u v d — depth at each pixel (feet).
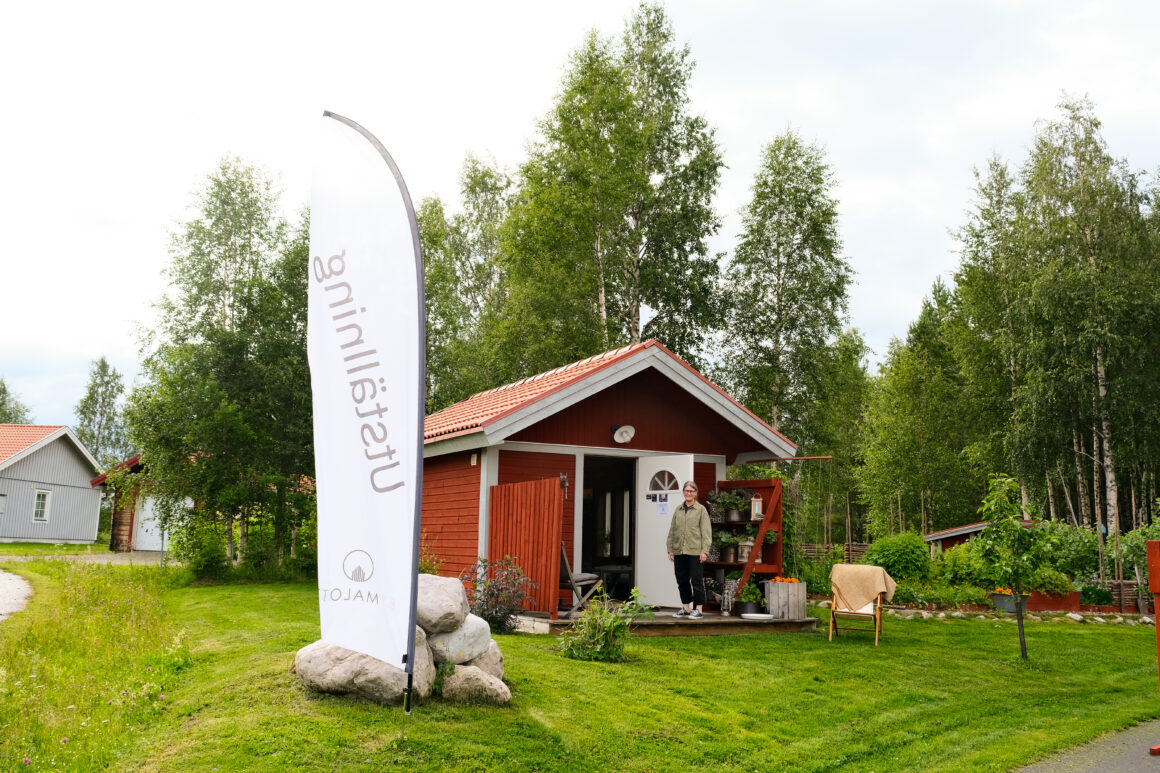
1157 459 78.54
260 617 38.86
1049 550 35.60
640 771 18.97
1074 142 83.92
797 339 83.97
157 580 60.64
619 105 77.82
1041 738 23.40
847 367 88.53
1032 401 79.77
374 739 18.13
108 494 134.31
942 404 119.24
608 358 42.50
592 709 22.43
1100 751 22.35
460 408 55.11
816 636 38.11
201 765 16.39
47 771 16.48
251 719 18.80
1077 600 61.93
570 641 29.04
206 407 65.98
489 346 84.17
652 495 43.83
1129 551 62.18
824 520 164.76
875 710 25.76
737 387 86.12
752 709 24.63
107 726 19.48
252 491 66.33
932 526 127.75
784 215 86.02
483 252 109.50
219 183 73.41
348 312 20.97
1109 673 34.27
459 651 22.18
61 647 29.66
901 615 51.24
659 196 83.92
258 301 70.23
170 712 20.29
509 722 20.25
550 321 77.87
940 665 33.04
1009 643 40.47
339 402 20.94
